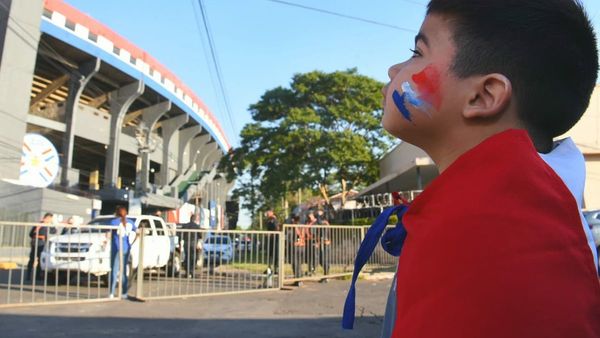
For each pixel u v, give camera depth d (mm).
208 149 71312
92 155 51188
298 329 6188
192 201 62906
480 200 651
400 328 664
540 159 704
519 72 769
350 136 24906
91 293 9703
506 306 583
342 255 11695
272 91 27375
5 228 8805
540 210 640
